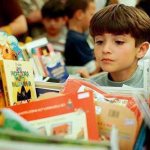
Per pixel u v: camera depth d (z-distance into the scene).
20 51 1.85
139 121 1.26
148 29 1.93
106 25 1.81
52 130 1.16
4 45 1.73
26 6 4.59
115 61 1.84
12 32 3.38
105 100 1.38
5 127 0.87
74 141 0.78
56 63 2.39
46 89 1.60
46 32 4.29
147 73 1.66
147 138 1.27
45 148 0.73
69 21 3.62
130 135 1.22
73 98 1.26
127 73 1.90
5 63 1.50
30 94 1.58
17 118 0.88
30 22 4.50
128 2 2.29
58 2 4.21
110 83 1.94
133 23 1.83
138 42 1.90
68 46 3.47
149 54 2.02
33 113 1.21
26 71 1.61
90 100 1.26
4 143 0.72
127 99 1.36
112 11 1.87
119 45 1.83
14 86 1.51
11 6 3.43
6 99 1.48
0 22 3.41
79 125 1.19
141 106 1.28
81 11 3.54
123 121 1.24
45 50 2.37
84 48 3.42
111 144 0.84
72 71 3.25
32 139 0.74
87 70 3.12
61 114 1.21
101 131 1.27
